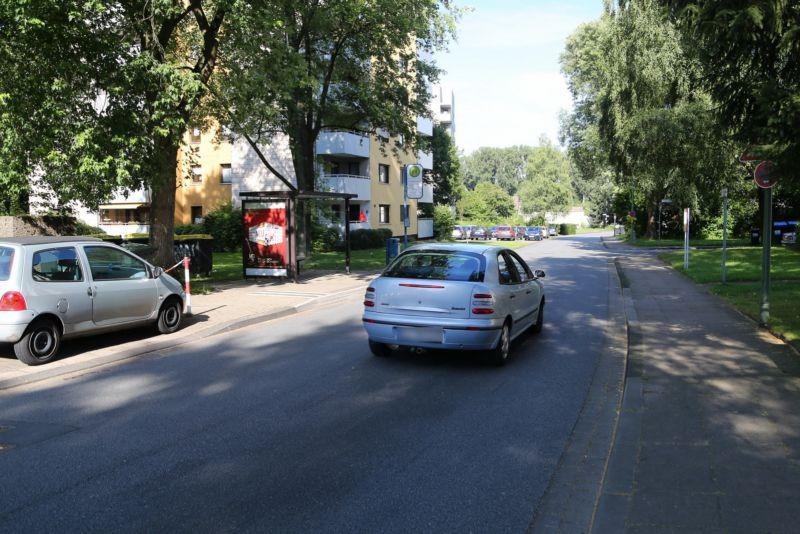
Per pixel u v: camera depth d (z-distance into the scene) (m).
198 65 15.59
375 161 44.06
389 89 23.55
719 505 3.89
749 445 4.89
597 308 13.63
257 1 14.20
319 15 20.78
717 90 7.59
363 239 40.81
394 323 8.04
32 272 8.14
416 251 8.85
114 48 12.69
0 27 11.80
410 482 4.54
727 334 9.48
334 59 23.27
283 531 3.80
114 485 4.49
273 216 17.91
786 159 6.79
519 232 62.03
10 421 6.02
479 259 8.45
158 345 9.52
